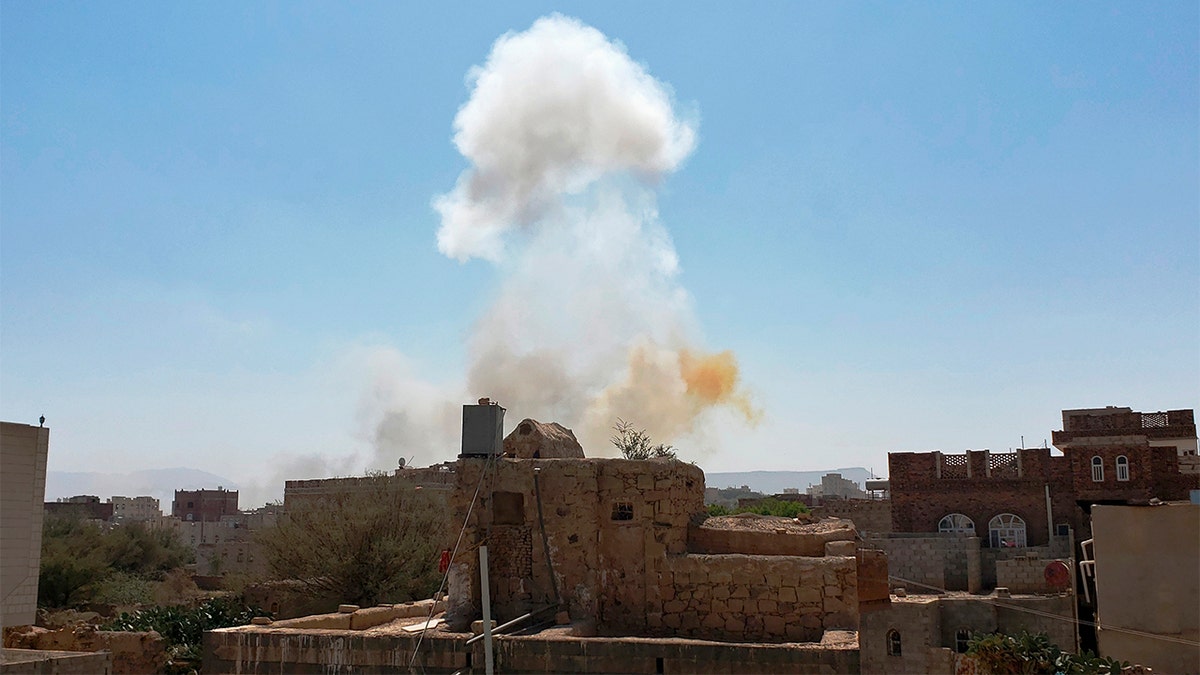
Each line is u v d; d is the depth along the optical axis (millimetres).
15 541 29688
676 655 26641
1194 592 31031
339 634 29172
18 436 30047
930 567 70312
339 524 60906
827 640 27078
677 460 33125
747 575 30484
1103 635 31922
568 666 27234
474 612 31062
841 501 84125
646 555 31484
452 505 32312
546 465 31875
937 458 80250
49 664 27281
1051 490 77000
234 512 160500
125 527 88938
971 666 39750
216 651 30047
